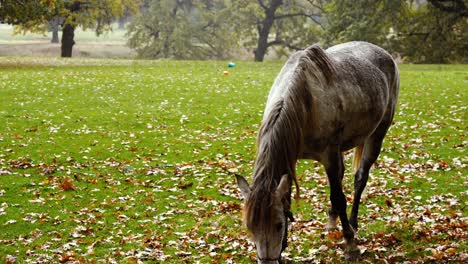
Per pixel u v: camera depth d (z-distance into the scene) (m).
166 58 63.12
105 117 17.30
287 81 6.40
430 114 16.92
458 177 10.74
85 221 9.02
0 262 7.46
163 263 7.42
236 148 13.61
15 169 11.84
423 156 12.41
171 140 14.48
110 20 47.00
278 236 5.37
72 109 18.42
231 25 62.31
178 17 62.84
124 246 8.02
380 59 7.87
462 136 14.04
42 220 9.05
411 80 24.41
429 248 7.27
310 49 6.68
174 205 9.81
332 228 7.88
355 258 7.09
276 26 62.81
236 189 10.59
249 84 23.84
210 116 17.38
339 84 6.78
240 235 8.26
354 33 41.75
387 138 14.22
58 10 35.72
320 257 7.30
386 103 7.72
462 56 44.97
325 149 6.76
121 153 13.27
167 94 21.30
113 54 72.44
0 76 25.41
